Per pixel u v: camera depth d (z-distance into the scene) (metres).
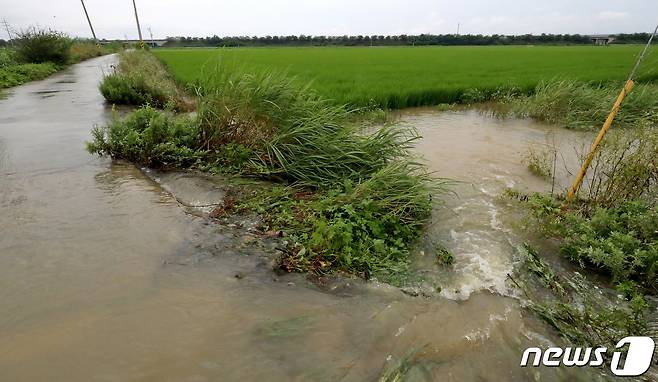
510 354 2.58
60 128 7.86
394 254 3.67
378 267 3.46
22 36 21.22
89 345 2.40
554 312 2.99
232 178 5.09
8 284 2.92
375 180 4.54
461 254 3.78
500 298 3.16
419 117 10.79
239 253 3.52
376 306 2.94
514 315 2.96
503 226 4.42
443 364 2.45
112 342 2.43
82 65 24.61
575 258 3.77
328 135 5.46
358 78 15.59
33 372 2.20
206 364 2.31
